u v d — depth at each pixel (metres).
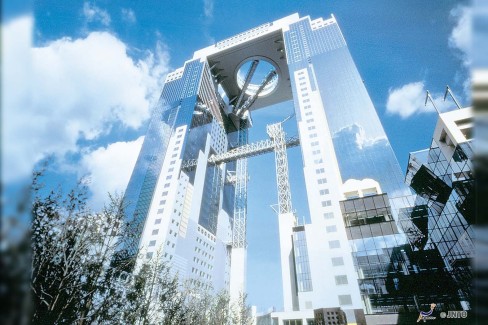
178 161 100.12
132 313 23.27
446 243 43.56
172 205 84.31
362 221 54.25
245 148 114.44
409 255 46.50
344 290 48.47
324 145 74.25
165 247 73.94
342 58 99.94
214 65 144.62
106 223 17.69
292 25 122.19
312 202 62.47
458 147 35.12
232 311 55.84
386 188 62.09
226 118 159.12
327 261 52.88
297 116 85.94
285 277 63.72
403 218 52.50
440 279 42.09
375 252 49.31
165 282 31.92
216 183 120.38
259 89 145.25
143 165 108.69
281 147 101.56
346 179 67.62
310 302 50.78
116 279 17.28
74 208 15.07
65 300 13.73
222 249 107.38
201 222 98.75
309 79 97.00
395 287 44.56
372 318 43.00
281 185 87.69
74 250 14.52
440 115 38.38
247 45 131.62
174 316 30.42
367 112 81.12
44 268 13.27
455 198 38.56
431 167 45.44
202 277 87.00
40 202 13.04
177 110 122.00
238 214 121.44
